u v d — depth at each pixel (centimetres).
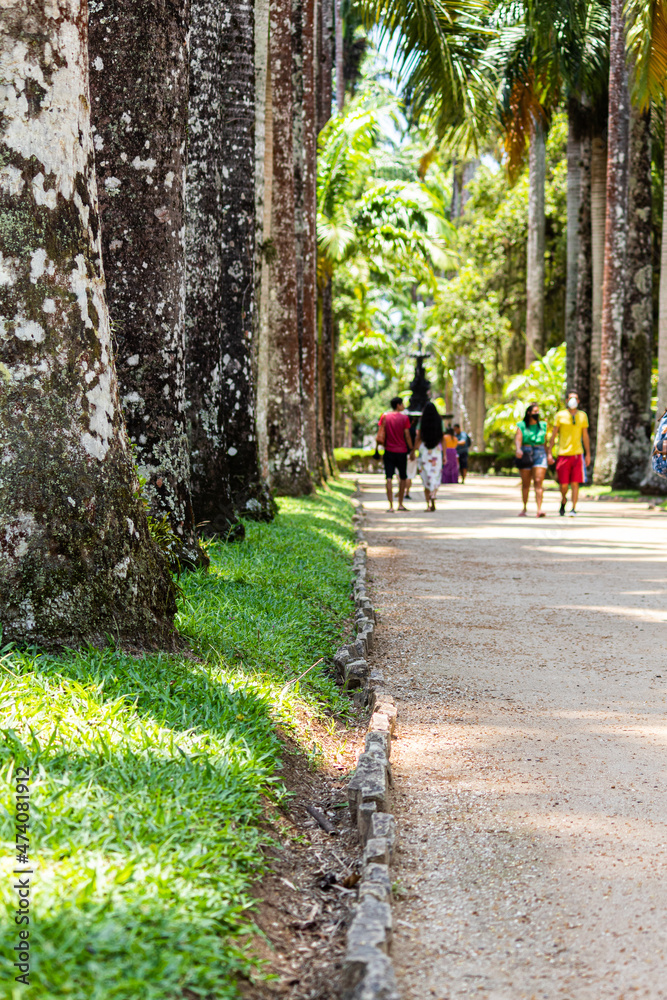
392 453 2138
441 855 405
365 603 909
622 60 2855
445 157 5222
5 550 509
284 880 383
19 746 387
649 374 2812
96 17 821
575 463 2000
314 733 562
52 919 279
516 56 3016
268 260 1591
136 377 845
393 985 277
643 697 641
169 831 350
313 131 2283
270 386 2000
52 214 520
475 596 1027
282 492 2006
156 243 839
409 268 3903
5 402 514
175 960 274
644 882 375
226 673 570
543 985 308
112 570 547
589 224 3275
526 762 517
